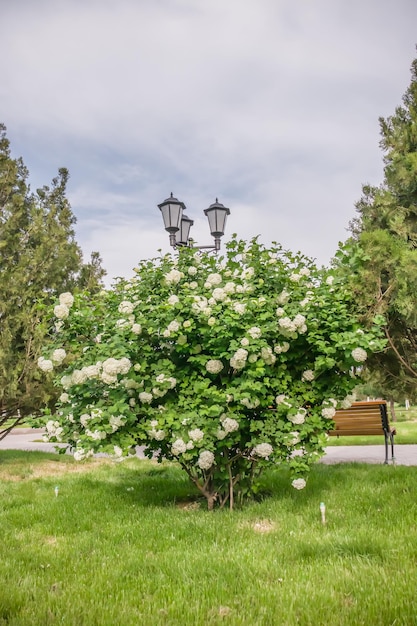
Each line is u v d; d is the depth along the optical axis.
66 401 5.55
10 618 2.77
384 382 7.73
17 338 9.48
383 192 7.06
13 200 10.26
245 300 4.91
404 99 7.59
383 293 6.68
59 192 12.03
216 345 4.98
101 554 3.85
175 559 3.63
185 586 3.13
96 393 5.23
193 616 2.75
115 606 2.88
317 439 4.98
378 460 8.39
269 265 5.54
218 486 5.36
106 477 7.61
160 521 4.68
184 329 4.98
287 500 5.13
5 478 8.00
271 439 5.00
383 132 7.55
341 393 5.31
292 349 5.24
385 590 2.93
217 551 3.77
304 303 5.06
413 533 3.95
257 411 5.20
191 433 4.66
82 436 4.71
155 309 5.09
